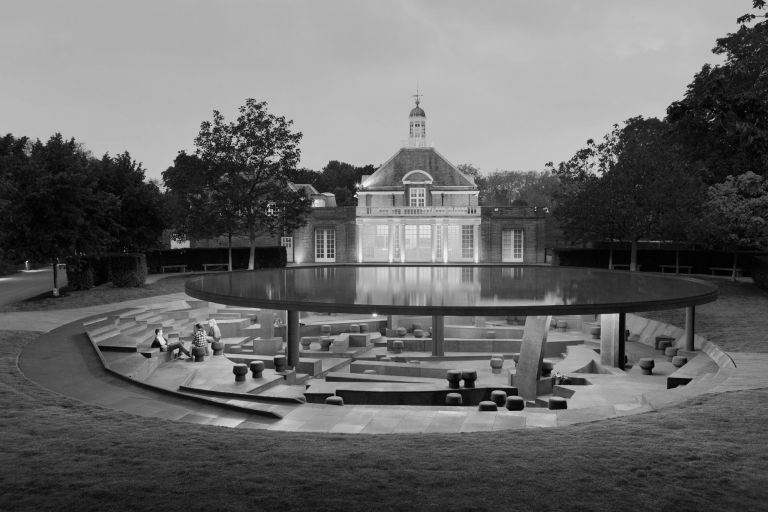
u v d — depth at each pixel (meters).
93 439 9.98
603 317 24.17
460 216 63.56
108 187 45.06
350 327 30.47
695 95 10.20
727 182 41.00
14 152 78.62
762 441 9.54
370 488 7.41
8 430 10.63
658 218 42.06
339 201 118.44
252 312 33.06
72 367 18.58
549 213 83.19
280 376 21.02
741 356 19.95
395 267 37.44
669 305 17.84
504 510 6.78
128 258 38.84
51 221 33.31
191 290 20.88
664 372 22.19
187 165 51.50
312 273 30.70
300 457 8.82
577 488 7.43
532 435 10.50
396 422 12.96
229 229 51.69
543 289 21.84
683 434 10.06
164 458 8.79
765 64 9.62
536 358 20.27
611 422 11.46
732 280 41.03
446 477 7.81
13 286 42.47
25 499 7.07
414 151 69.06
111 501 7.00
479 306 16.17
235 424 13.14
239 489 7.37
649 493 7.29
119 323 27.02
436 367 23.72
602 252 53.31
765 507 6.93
